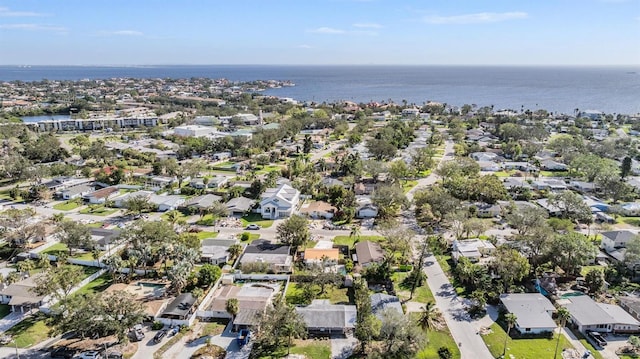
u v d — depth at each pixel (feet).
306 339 234.58
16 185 498.28
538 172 592.19
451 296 277.85
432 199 410.11
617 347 228.02
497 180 472.44
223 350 223.92
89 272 306.55
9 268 312.29
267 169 607.37
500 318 253.85
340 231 386.11
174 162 563.07
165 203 439.63
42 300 260.21
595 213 420.77
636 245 296.30
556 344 230.27
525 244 312.71
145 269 308.60
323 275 277.44
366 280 295.48
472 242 343.05
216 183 513.04
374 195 429.38
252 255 323.78
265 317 229.25
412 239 359.25
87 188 489.67
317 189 491.72
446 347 221.87
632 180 512.22
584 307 253.65
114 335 234.38
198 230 384.47
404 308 260.83
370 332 217.15
